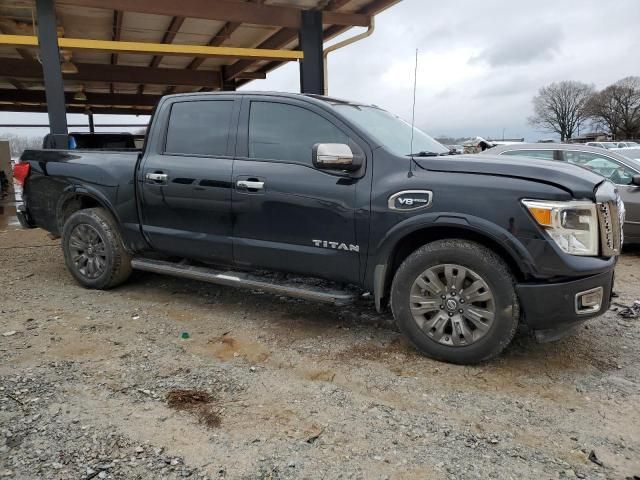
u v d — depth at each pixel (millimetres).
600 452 2502
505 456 2465
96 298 4875
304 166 3836
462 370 3371
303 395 3037
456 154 4070
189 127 4480
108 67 13133
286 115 4008
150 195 4551
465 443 2572
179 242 4477
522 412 2867
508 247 3129
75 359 3486
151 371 3326
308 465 2379
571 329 3322
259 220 3992
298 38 9547
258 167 4000
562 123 89375
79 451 2451
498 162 3344
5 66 11969
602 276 3215
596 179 3369
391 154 3584
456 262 3309
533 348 3723
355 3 8648
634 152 7637
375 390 3107
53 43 7551
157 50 8117
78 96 16016
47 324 4148
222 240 4215
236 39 10750
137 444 2521
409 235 3518
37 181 5387
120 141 9586
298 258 3883
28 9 8180
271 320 4309
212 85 14305
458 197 3266
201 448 2500
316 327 4148
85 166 4980
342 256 3703
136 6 7785
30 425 2660
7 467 2322
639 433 2666
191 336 3943
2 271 5969
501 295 3197
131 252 4898
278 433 2637
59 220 5355
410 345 3770
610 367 3438
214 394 3035
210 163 4234
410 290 3500
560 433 2666
